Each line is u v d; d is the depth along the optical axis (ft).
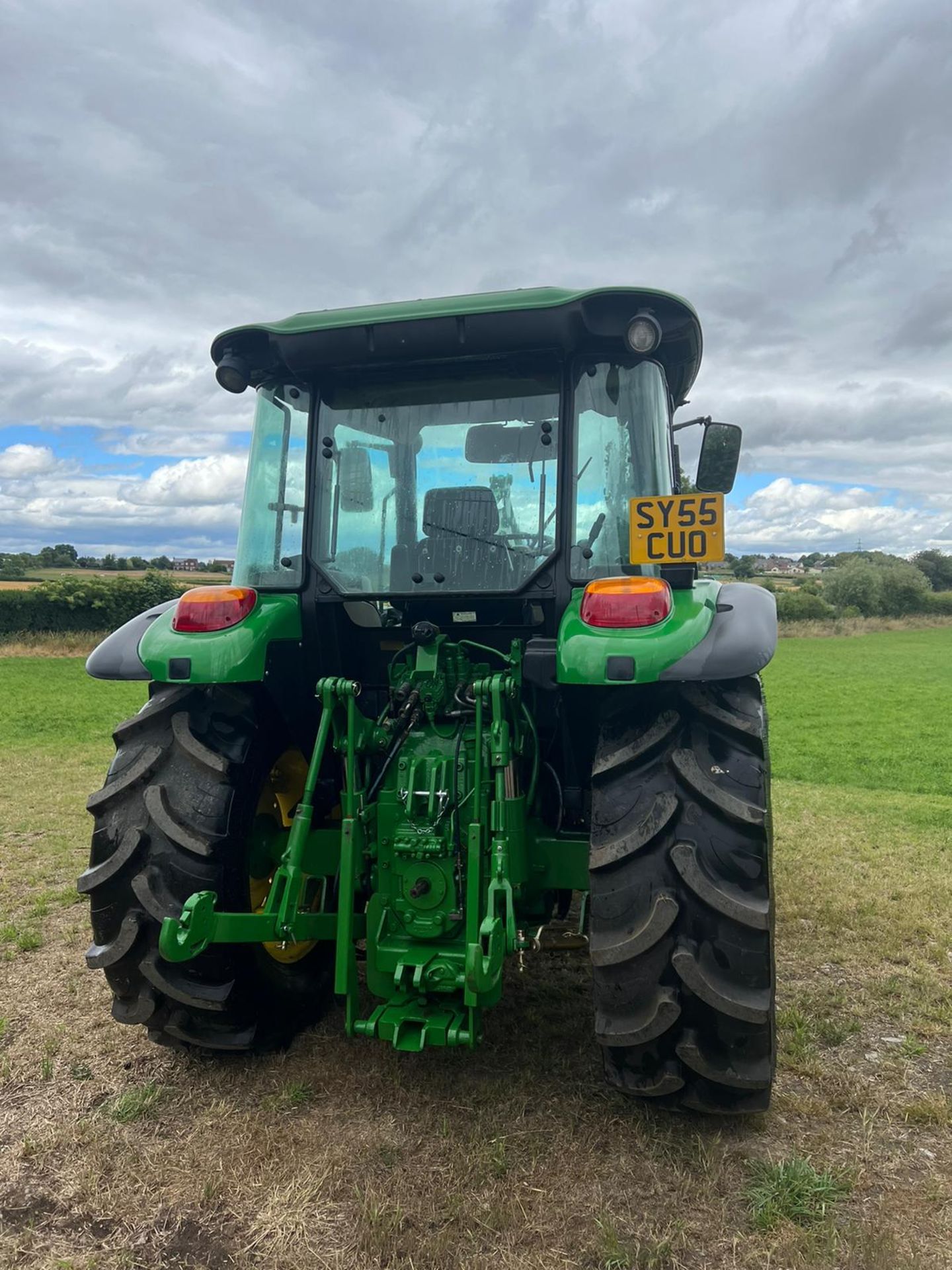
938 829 21.61
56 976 12.26
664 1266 6.64
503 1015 10.90
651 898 7.88
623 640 8.12
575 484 9.65
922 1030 10.62
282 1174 7.75
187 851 8.84
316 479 10.37
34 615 91.09
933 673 77.71
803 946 13.46
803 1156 7.95
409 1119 8.57
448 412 10.03
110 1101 8.98
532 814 9.57
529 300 9.14
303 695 10.59
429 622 10.07
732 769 8.15
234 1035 9.37
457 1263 6.70
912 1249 6.79
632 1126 8.40
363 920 9.08
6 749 34.60
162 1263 6.78
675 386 11.78
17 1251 6.91
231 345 10.25
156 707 9.53
